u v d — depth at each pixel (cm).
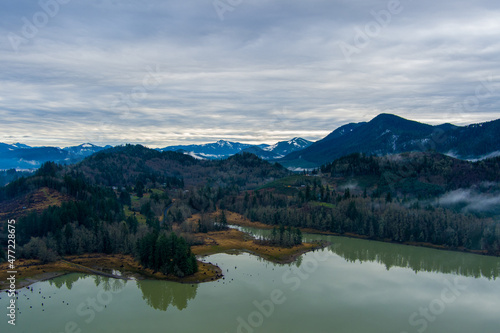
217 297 13025
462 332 10662
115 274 15275
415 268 17162
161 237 15838
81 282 14450
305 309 12031
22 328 10569
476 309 12294
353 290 13862
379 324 11050
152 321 11119
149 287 13975
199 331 10506
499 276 15988
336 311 11931
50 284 14200
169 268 15162
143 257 16100
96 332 10412
